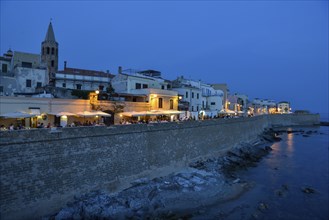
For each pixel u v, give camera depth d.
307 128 119.88
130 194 26.05
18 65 51.91
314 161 47.78
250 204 26.89
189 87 70.38
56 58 81.12
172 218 23.27
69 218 21.06
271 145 66.19
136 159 29.48
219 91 89.88
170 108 55.28
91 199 23.30
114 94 46.94
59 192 22.28
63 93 42.16
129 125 29.05
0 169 19.06
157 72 73.56
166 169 33.41
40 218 20.80
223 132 48.56
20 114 28.56
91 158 25.02
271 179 35.88
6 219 19.03
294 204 27.34
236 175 37.09
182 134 37.00
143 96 51.25
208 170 36.81
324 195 30.12
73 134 23.67
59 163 22.55
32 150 20.91
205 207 25.80
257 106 141.38
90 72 65.56
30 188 20.53
